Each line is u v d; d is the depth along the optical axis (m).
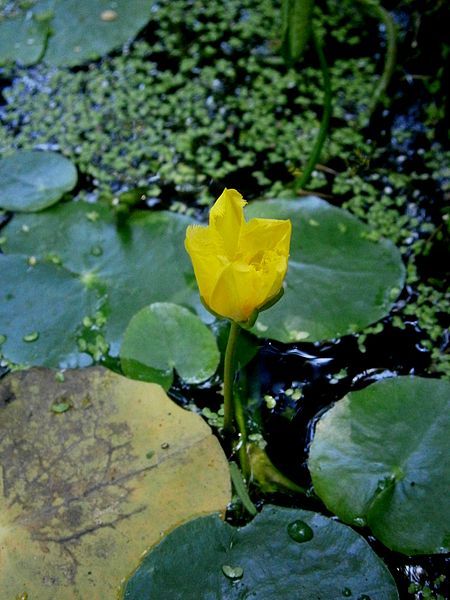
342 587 0.18
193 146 0.30
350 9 0.36
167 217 0.26
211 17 0.36
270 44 0.35
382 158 0.30
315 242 0.25
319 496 0.20
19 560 0.18
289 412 0.22
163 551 0.18
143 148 0.30
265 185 0.29
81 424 0.20
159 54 0.34
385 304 0.24
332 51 0.34
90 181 0.29
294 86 0.33
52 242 0.26
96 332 0.23
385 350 0.24
